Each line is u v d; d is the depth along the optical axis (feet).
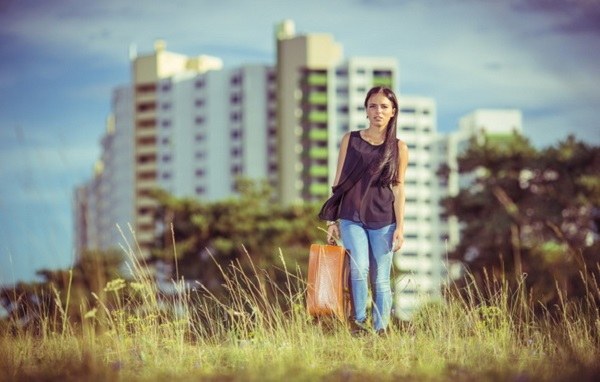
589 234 164.14
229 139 530.68
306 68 502.38
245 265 127.75
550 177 170.19
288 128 501.56
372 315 30.96
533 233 159.84
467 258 158.10
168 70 559.38
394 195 31.01
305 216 217.15
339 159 31.22
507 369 22.90
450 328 29.01
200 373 23.48
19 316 30.40
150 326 28.76
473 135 187.32
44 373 23.24
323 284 30.35
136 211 552.41
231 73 531.91
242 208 215.31
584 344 27.86
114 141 602.44
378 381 21.62
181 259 208.95
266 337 28.78
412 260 549.13
